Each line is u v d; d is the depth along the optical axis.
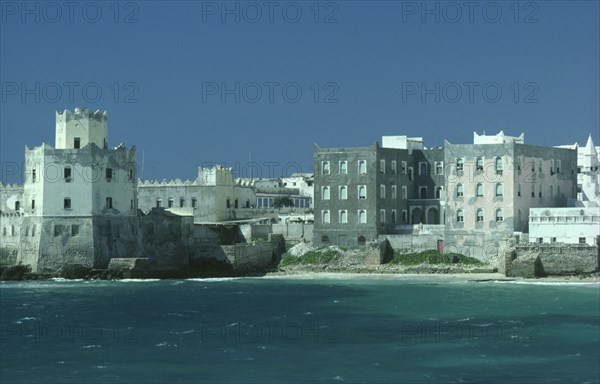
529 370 83.00
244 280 166.62
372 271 169.50
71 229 169.12
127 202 175.75
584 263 156.62
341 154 177.00
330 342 96.44
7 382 79.75
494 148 168.12
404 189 182.25
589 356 88.56
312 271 173.62
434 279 158.62
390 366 84.88
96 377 81.56
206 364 86.38
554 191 179.00
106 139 178.00
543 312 116.00
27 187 173.88
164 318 114.75
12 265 170.38
